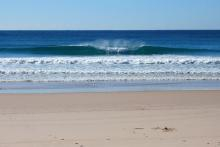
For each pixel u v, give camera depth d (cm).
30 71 2361
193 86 1898
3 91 1694
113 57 3000
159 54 3650
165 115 1151
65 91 1703
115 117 1116
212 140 863
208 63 2783
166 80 2109
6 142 831
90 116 1128
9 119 1080
